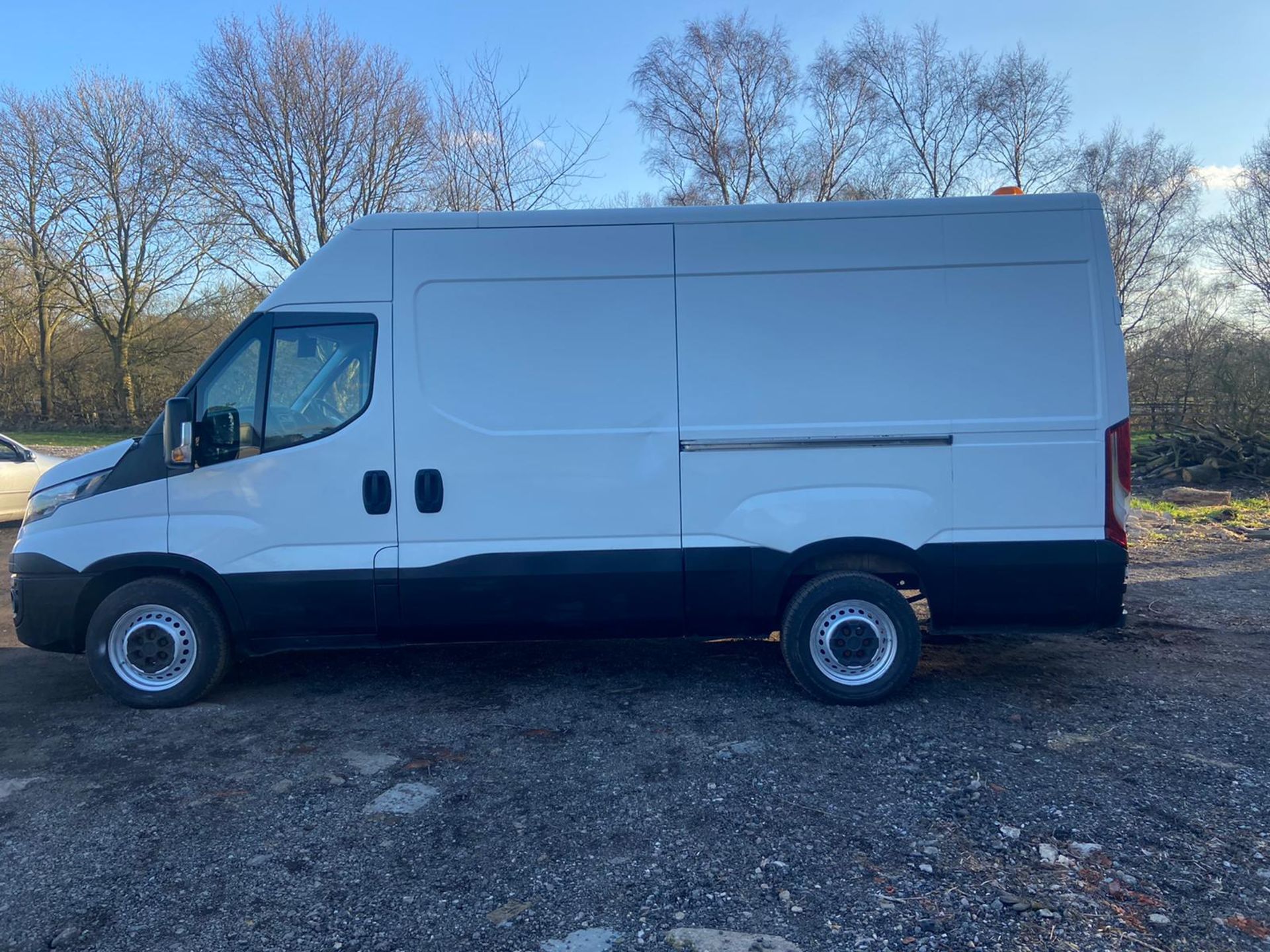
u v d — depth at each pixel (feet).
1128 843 11.30
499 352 15.90
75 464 16.78
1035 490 15.76
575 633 16.37
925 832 11.66
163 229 108.27
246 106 86.33
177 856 11.33
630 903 10.17
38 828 12.09
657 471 15.93
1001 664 19.06
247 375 16.15
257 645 16.46
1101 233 15.74
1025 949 9.20
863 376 15.79
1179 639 21.08
